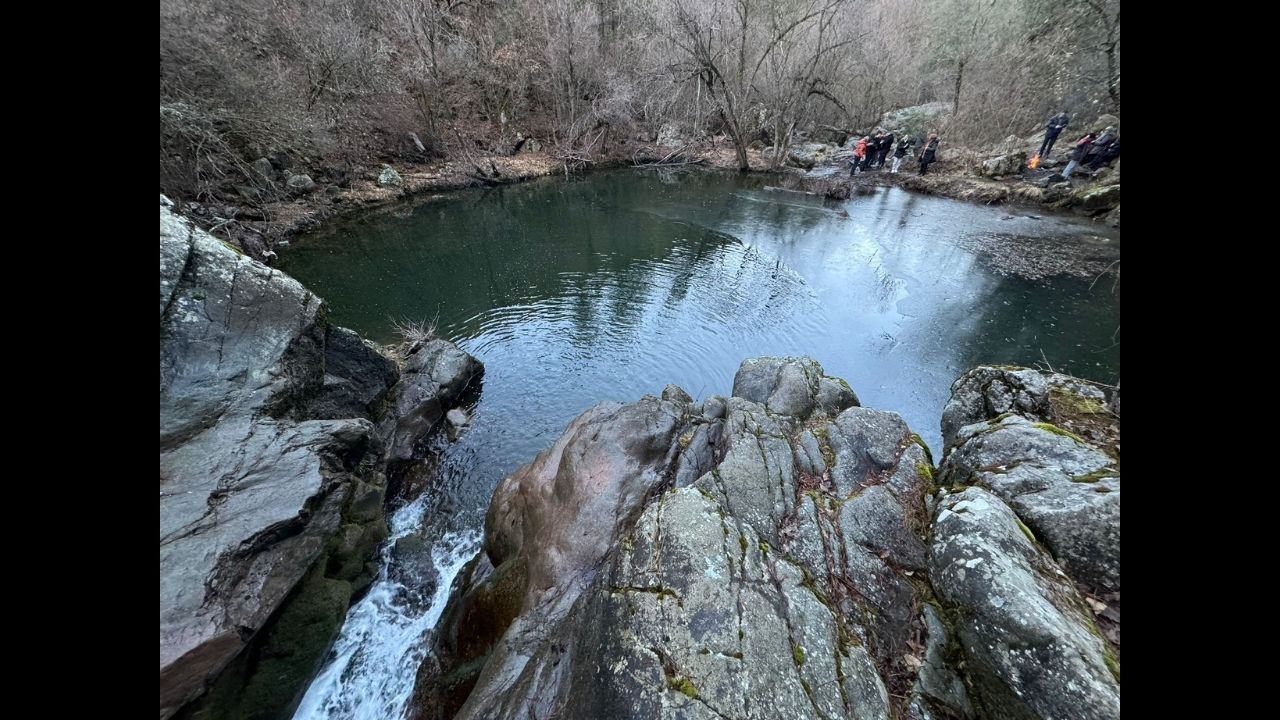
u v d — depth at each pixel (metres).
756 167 34.97
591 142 34.62
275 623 5.69
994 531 4.36
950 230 21.06
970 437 5.98
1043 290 15.66
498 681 4.92
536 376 12.53
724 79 33.44
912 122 34.75
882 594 4.81
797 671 3.77
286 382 7.84
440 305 15.69
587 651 4.20
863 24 34.03
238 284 7.87
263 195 19.92
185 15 17.34
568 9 30.08
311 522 6.45
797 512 5.67
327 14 23.27
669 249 20.48
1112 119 24.73
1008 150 28.02
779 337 14.07
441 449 10.11
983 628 3.95
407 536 8.27
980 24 29.86
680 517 4.83
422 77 28.05
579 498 6.68
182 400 6.69
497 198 27.42
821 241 20.59
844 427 6.88
